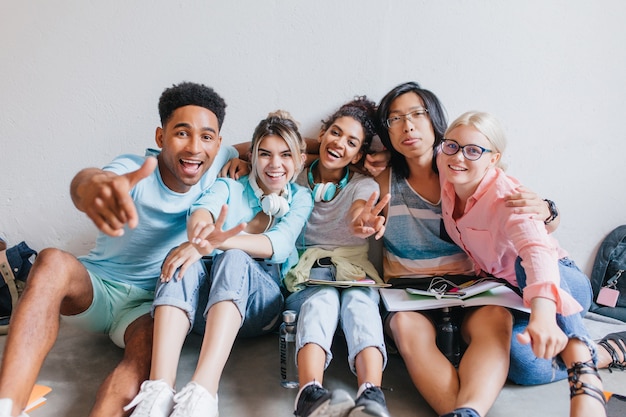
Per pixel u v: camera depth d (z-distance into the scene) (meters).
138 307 1.57
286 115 1.69
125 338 1.50
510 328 1.38
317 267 1.68
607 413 1.27
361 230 1.50
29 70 1.92
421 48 1.89
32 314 1.20
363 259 1.74
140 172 1.06
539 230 1.33
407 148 1.66
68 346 1.74
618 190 1.98
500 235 1.43
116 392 1.26
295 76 1.92
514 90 1.91
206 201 1.52
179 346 1.33
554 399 1.41
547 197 1.98
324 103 1.93
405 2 1.86
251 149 1.67
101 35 1.90
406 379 1.53
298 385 1.46
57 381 1.49
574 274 1.55
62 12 1.89
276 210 1.61
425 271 1.70
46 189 2.00
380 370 1.33
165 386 1.22
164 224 1.57
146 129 1.96
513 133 1.94
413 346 1.40
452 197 1.55
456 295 1.49
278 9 1.87
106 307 1.54
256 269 1.52
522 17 1.87
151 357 1.37
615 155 1.96
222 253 1.47
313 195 1.74
